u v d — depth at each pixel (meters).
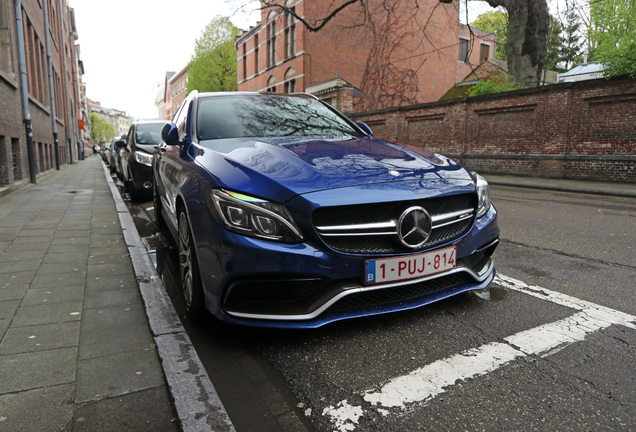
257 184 2.18
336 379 1.96
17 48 11.65
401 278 2.26
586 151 12.77
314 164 2.38
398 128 20.17
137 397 1.82
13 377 1.96
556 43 17.14
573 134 13.04
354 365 2.07
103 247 4.44
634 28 11.99
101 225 5.66
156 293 2.99
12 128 10.34
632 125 11.66
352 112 23.69
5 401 1.78
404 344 2.26
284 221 2.08
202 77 41.31
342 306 2.24
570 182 12.30
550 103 13.55
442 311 2.68
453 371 1.99
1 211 6.90
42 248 4.39
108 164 25.81
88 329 2.47
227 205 2.12
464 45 33.88
